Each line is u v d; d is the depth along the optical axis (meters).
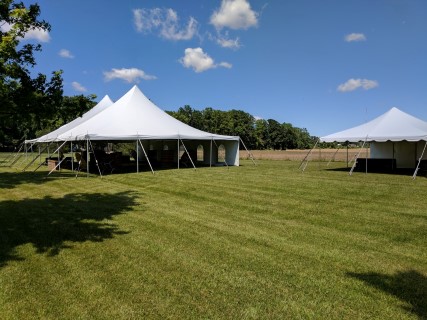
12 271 3.74
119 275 3.64
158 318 2.81
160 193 9.11
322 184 10.45
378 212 6.60
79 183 11.20
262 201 7.79
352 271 3.78
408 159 18.11
